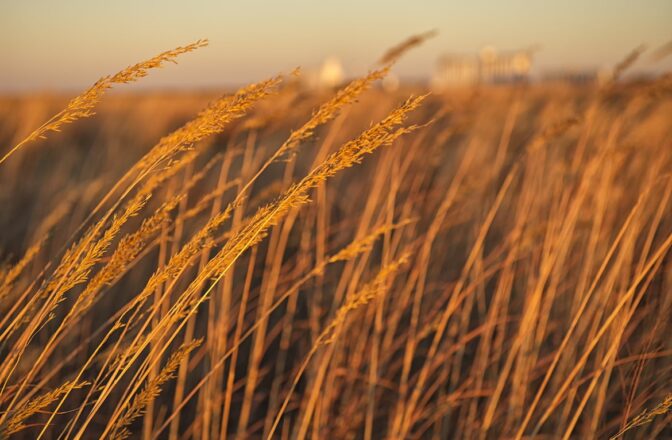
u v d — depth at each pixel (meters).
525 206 2.58
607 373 1.85
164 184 2.22
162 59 1.00
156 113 8.54
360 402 2.32
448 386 2.62
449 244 3.23
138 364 2.47
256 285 3.08
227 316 2.17
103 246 1.09
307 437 2.26
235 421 2.56
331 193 3.71
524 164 3.03
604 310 2.14
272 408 2.30
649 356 1.85
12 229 3.81
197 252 1.15
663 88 2.32
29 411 1.07
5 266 1.56
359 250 1.61
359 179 4.08
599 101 2.50
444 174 3.50
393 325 2.35
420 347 2.80
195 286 1.12
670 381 1.91
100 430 2.36
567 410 1.96
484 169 3.20
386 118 1.04
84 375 2.43
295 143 1.17
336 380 2.37
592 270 2.33
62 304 2.58
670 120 3.11
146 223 1.19
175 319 1.13
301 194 1.12
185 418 2.51
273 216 1.10
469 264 2.27
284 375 2.81
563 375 2.11
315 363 2.21
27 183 4.87
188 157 1.57
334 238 3.30
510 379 2.39
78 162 6.05
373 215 3.07
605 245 2.37
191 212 1.93
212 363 2.08
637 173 2.71
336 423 2.27
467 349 2.74
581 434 2.11
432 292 2.93
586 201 2.57
